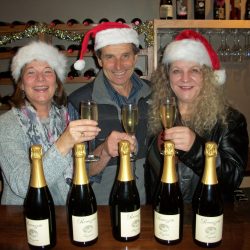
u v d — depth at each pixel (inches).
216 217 32.2
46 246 32.8
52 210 37.1
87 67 126.6
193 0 122.2
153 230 36.4
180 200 38.1
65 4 125.6
